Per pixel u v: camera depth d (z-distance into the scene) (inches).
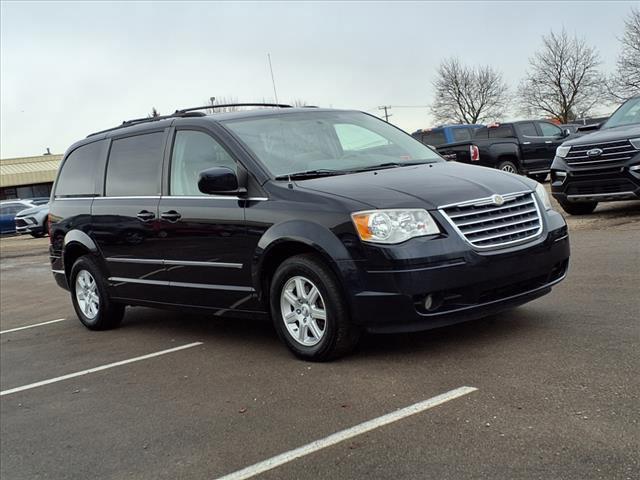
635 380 147.0
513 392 148.6
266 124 223.3
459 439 129.6
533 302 227.8
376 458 127.4
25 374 233.6
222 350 222.4
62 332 297.1
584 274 263.9
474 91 2839.6
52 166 2092.8
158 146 242.8
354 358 188.2
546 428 129.1
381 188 182.1
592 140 404.2
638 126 402.3
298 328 191.9
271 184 197.3
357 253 172.1
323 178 197.5
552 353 171.3
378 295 169.9
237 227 201.6
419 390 157.8
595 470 112.2
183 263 224.2
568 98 2420.0
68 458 154.4
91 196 274.4
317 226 179.6
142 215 239.1
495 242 177.2
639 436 121.5
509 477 113.5
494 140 748.6
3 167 2068.2
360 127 238.5
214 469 135.0
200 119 227.9
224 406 168.6
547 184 818.2
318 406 157.6
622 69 1898.4
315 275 181.0
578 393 143.6
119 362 228.4
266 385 178.2
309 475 125.3
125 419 172.1
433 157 230.7
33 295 435.8
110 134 275.1
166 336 256.5
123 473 141.0
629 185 387.2
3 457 161.3
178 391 186.5
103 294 273.3
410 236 168.9
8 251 792.9
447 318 171.0
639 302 211.9
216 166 215.2
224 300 213.5
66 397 199.3
